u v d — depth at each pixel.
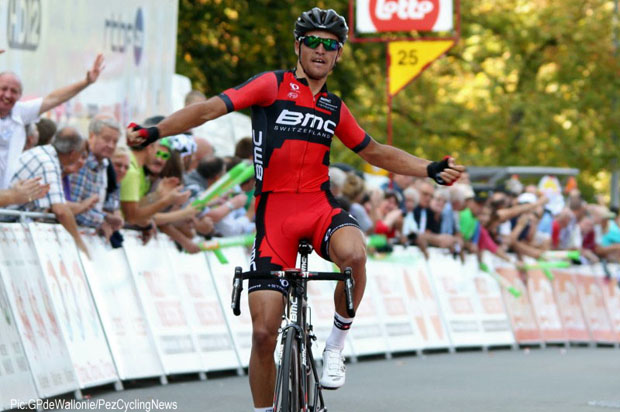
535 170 58.19
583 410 21.00
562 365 31.39
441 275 36.78
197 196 27.11
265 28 60.88
